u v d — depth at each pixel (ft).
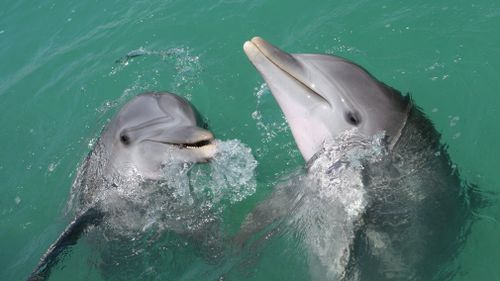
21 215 6.74
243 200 6.12
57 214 6.59
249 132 6.88
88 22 9.29
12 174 7.30
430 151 5.58
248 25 8.32
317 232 5.51
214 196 6.14
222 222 5.98
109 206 6.19
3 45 9.37
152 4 9.13
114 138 6.25
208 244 5.83
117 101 7.69
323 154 5.73
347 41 7.66
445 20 7.54
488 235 5.35
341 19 7.98
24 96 8.31
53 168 7.14
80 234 6.01
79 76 8.28
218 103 7.37
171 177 6.04
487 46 7.06
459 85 6.73
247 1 8.64
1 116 8.11
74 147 7.29
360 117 5.57
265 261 5.52
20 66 8.89
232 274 5.53
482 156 5.94
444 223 5.32
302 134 5.79
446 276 5.18
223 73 7.76
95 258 5.96
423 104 6.62
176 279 5.69
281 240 5.59
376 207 5.43
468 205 5.49
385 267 5.23
